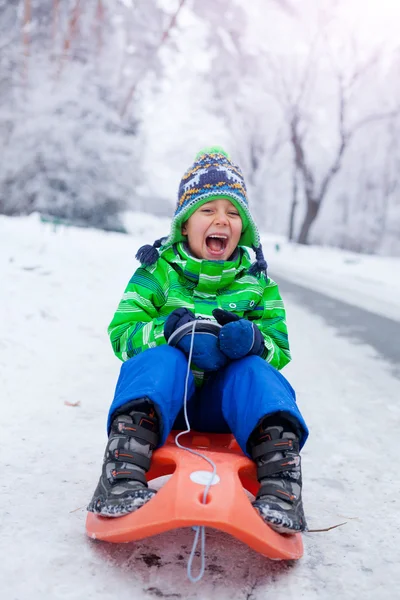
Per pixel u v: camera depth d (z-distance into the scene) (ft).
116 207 90.79
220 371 6.62
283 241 121.19
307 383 13.94
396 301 33.63
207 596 5.02
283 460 5.68
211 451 5.98
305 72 111.86
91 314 19.20
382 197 137.08
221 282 7.26
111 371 13.21
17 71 84.64
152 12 98.37
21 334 15.51
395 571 5.73
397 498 7.60
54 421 9.68
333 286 40.16
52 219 57.67
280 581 5.35
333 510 7.15
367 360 17.24
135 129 99.45
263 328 7.32
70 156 82.69
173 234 7.44
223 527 4.83
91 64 88.94
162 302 7.21
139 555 5.59
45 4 90.17
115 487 5.45
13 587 5.00
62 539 5.84
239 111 132.46
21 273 24.70
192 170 7.65
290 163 132.57
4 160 82.79
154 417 5.82
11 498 6.76
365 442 9.89
